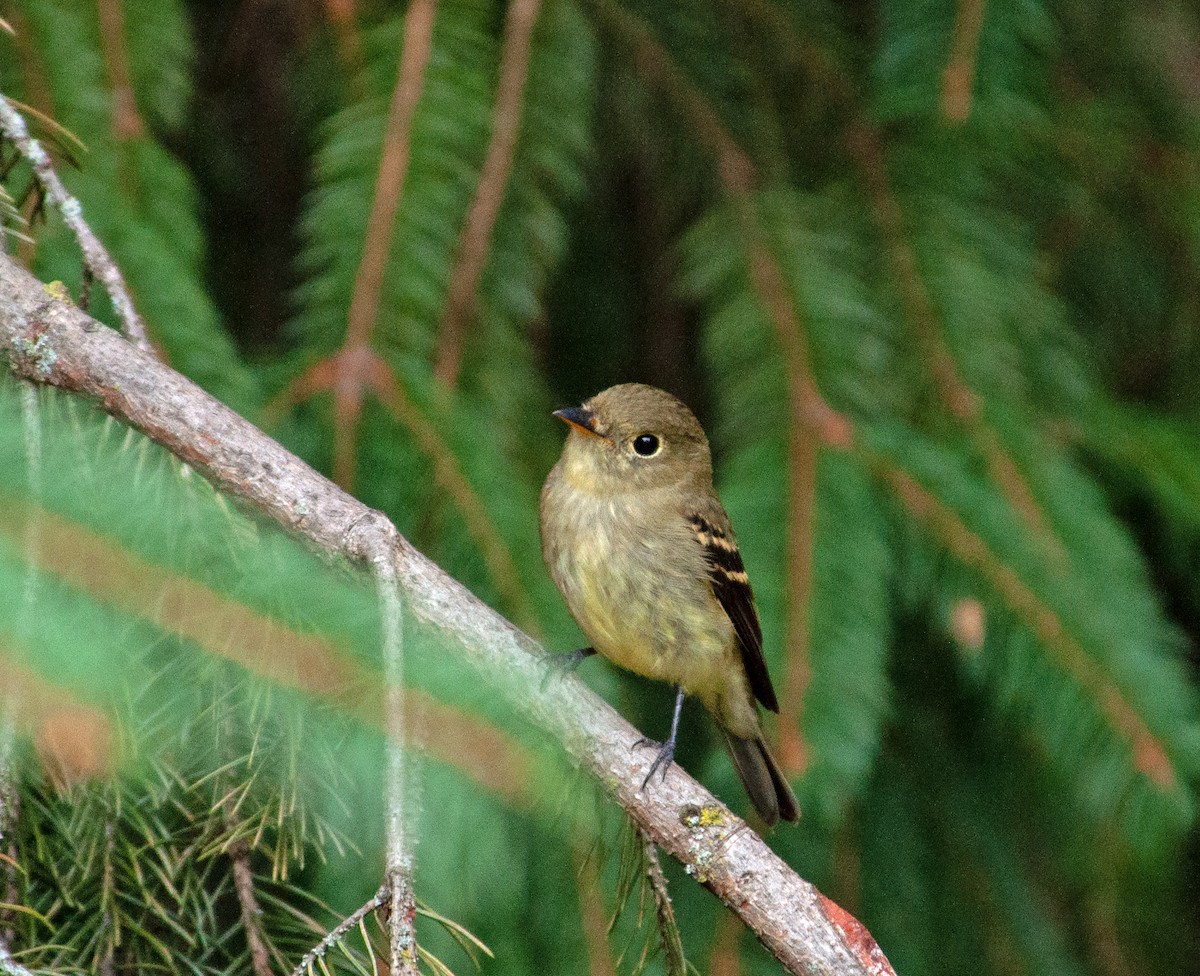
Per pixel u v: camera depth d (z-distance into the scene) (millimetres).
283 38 10117
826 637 7633
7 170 5922
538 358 10398
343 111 8312
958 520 8008
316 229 8094
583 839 5820
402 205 8141
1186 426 9367
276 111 10336
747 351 8602
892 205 9117
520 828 6738
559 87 8508
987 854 9422
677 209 10039
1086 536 8086
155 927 5340
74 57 7598
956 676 9828
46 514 3314
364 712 3900
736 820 5598
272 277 10406
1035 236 9945
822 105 9391
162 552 3510
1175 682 7711
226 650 3721
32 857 5047
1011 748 9664
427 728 3867
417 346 7992
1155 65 10297
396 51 8391
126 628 3326
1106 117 9773
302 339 8250
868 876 9039
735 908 5508
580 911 6871
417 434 7617
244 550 4613
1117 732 7594
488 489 7570
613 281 10734
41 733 2885
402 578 5379
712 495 8703
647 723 9578
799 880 5480
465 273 8148
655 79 9398
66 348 5246
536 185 8430
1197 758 7504
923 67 8422
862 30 9594
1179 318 10359
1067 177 9812
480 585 7395
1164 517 9875
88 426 5496
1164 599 10523
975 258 8992
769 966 7664
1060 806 9500
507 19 8562
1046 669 7758
